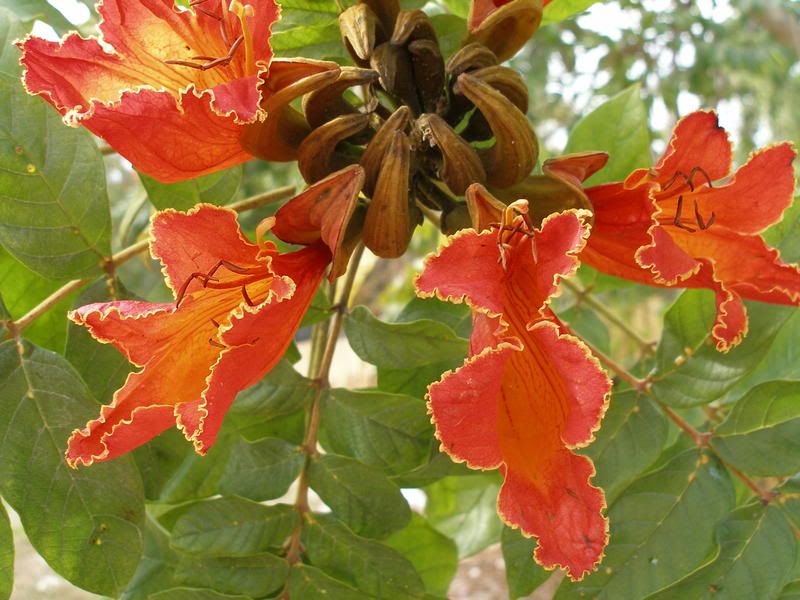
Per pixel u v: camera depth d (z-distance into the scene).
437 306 0.46
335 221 0.34
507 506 0.31
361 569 0.41
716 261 0.39
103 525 0.37
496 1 0.39
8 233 0.39
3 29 0.40
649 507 0.41
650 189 0.36
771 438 0.41
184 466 0.44
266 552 0.41
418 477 0.42
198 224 0.32
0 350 0.38
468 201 0.33
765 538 0.40
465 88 0.35
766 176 0.37
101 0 0.36
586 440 0.30
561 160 0.37
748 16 1.36
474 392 0.30
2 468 0.37
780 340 0.48
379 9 0.40
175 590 0.40
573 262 0.30
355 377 1.52
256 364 0.33
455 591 1.34
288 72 0.35
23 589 1.25
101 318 0.32
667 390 0.43
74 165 0.40
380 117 0.40
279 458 0.42
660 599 0.40
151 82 0.36
